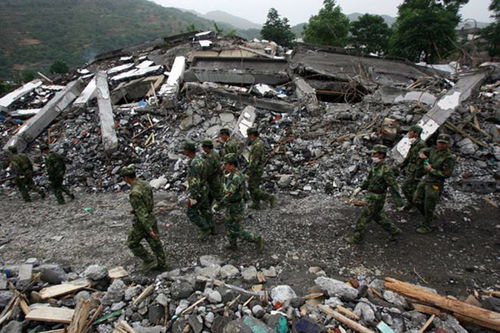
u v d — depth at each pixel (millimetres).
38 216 6906
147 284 4438
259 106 10352
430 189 5117
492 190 6457
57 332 3490
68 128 10453
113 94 11648
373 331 3420
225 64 14148
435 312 3721
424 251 5016
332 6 29328
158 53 18719
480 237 5289
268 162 7977
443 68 15344
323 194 6832
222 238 5617
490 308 3861
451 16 22984
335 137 8430
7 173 9219
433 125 7477
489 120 8695
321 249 5156
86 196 7871
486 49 26328
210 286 4180
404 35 23625
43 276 4449
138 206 4277
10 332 3457
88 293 4172
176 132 9414
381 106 9469
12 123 11898
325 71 12398
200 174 5109
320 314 3691
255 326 3369
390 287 4105
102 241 5738
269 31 39438
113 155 8945
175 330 3477
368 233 5520
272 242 5387
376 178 4789
